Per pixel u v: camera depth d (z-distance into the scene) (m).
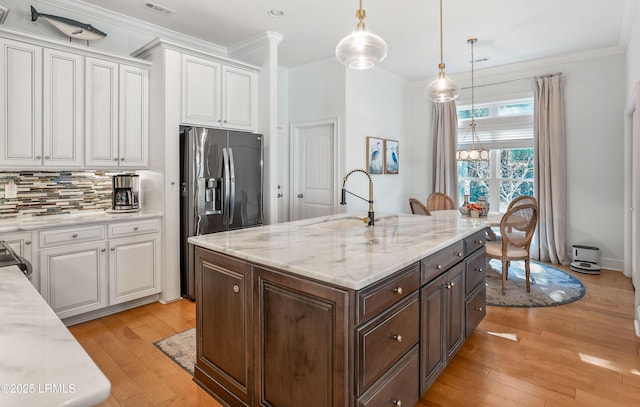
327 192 5.17
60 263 2.80
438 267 2.02
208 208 3.54
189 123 3.54
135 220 3.23
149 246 3.34
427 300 1.91
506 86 5.39
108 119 3.23
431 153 6.13
